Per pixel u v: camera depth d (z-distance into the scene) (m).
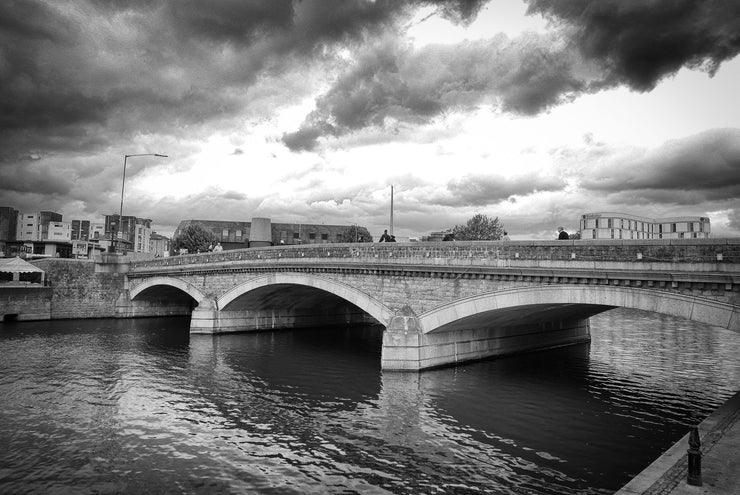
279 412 24.55
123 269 63.75
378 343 46.72
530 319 37.88
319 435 21.36
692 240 21.70
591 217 96.12
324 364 36.03
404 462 18.55
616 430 22.08
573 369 34.53
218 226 103.69
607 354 41.12
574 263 25.34
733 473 12.88
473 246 29.58
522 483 16.83
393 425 22.59
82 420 23.34
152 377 31.86
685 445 15.05
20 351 40.16
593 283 25.08
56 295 59.94
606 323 68.69
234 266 48.22
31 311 58.25
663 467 13.36
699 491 11.82
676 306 22.27
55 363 35.75
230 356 39.09
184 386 29.64
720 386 30.06
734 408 18.83
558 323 45.09
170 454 19.34
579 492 16.20
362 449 19.80
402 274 33.75
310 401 26.41
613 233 94.25
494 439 20.89
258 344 45.09
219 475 17.48
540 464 18.36
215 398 27.05
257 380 31.08
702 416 24.19
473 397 27.12
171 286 58.22
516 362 36.69
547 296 26.64
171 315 66.69
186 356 38.94
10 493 16.22
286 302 53.56
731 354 41.62
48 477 17.38
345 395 27.53
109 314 62.81
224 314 50.84
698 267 21.36
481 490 16.34
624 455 19.23
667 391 28.78
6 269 55.34
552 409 25.11
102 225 134.00
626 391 28.70
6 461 18.69
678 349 44.25
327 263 38.38
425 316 32.28
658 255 22.66
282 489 16.45
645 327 63.41
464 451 19.58
